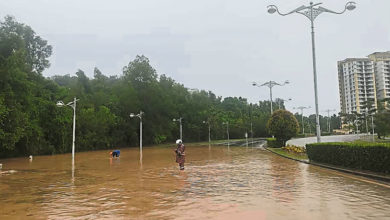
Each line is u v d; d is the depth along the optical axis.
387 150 11.02
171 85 86.69
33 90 42.16
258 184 11.23
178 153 17.23
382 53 97.75
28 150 40.69
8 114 32.59
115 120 62.78
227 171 15.84
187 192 9.93
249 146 50.34
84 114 54.59
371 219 6.23
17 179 15.01
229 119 105.31
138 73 70.00
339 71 109.56
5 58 35.09
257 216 6.72
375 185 10.23
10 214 7.64
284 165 18.14
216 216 6.82
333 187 10.07
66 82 89.12
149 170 17.33
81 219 6.97
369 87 99.44
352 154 13.65
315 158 18.30
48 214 7.56
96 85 74.06
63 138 46.78
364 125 70.56
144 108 67.88
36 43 49.38
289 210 7.14
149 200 8.79
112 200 8.97
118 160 26.88
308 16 19.92
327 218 6.39
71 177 15.27
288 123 34.53
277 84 43.09
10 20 43.84
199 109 92.88
